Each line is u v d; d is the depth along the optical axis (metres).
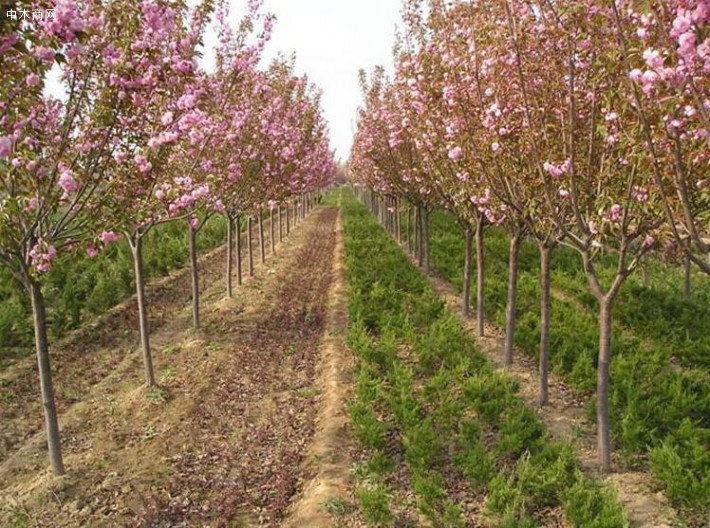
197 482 6.15
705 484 5.18
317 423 7.32
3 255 5.76
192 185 7.14
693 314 11.18
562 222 6.65
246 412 7.82
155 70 5.27
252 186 12.55
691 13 3.32
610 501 4.94
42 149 5.33
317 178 28.36
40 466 6.56
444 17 6.93
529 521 4.70
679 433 6.18
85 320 11.65
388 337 9.22
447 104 7.00
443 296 13.70
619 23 4.05
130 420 7.57
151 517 5.54
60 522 5.52
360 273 14.42
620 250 5.77
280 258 19.81
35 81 4.35
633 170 5.02
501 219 8.35
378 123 15.12
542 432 6.43
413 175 12.96
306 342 10.64
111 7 4.94
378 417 7.29
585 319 10.26
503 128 6.30
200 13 6.73
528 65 6.00
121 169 5.67
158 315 12.41
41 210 5.18
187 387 8.53
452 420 6.81
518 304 11.26
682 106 3.88
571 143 5.43
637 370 7.89
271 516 5.56
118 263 14.00
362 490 5.28
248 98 10.69
